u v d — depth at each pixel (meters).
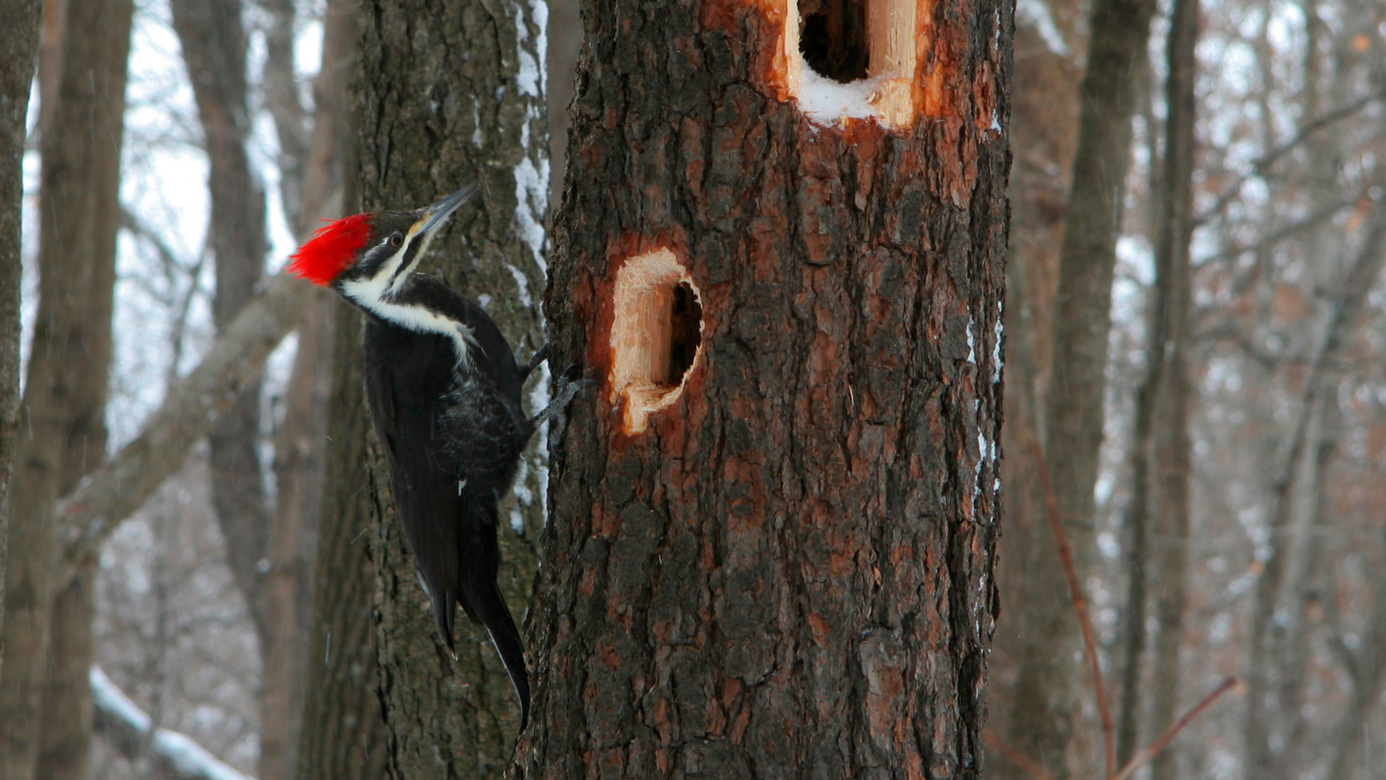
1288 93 29.72
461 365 8.33
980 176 6.02
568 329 6.24
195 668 39.47
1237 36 29.55
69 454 15.72
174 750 22.58
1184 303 12.72
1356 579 30.45
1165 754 17.67
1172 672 17.58
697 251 5.79
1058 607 12.12
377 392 8.43
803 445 5.71
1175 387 17.06
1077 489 12.08
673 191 5.83
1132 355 31.28
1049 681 12.12
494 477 8.41
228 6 31.61
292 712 22.39
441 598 8.15
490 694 9.24
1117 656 22.45
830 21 6.29
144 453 15.41
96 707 22.38
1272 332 31.44
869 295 5.73
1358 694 25.25
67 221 15.68
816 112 5.71
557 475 6.25
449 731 9.29
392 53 9.66
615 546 5.92
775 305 5.70
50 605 14.20
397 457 8.38
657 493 5.85
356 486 11.02
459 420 8.32
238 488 31.84
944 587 5.92
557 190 13.47
